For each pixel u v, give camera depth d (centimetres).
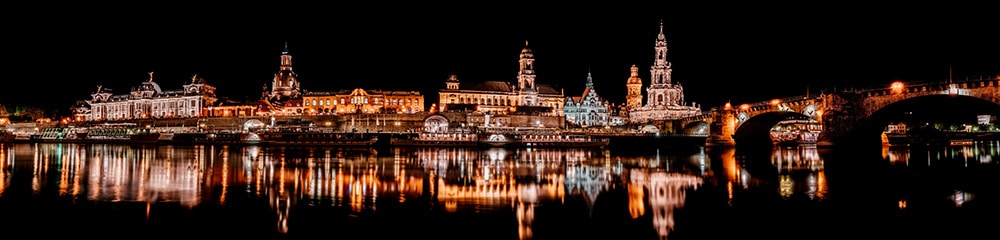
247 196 5350
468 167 8700
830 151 12719
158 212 4603
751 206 4912
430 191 5756
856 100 12450
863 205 4916
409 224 4216
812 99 13588
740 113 16712
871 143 14125
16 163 9100
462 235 3931
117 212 4603
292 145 17462
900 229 4050
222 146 16862
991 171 7650
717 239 3847
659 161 10138
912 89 11169
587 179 6962
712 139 17500
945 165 8656
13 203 4959
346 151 13850
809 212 4644
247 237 3875
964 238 3809
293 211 4644
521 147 16262
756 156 11412
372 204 4950
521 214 4578
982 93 10069
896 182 6444
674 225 4225
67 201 5069
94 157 10838
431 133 17788
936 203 4991
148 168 8206
